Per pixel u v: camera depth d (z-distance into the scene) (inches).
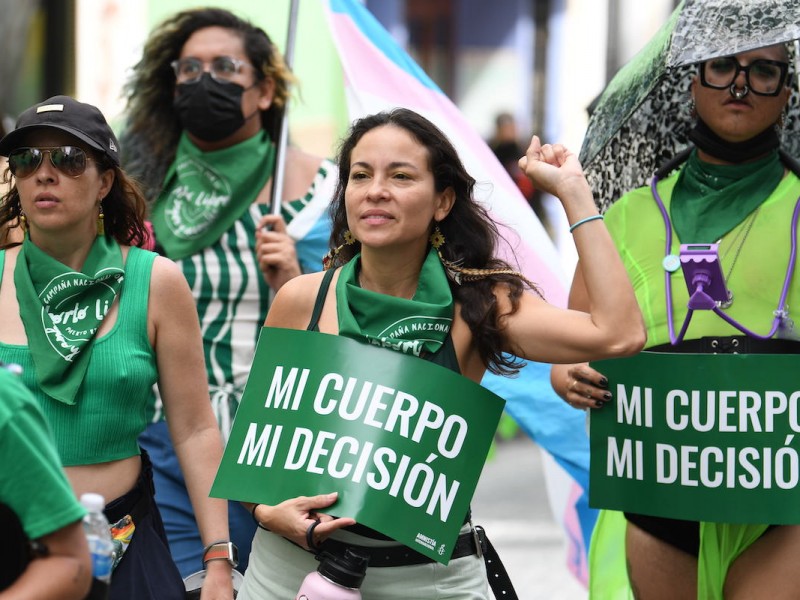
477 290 443.5
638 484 497.7
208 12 634.8
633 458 498.6
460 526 429.1
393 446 428.5
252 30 635.5
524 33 1753.2
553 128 1717.5
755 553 494.3
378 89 666.8
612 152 546.6
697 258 501.0
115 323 454.9
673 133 548.1
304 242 634.8
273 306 461.4
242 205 627.5
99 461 447.5
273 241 617.6
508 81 1771.7
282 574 439.8
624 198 533.3
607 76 1226.6
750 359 485.7
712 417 488.4
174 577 459.2
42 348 445.1
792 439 483.2
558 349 437.7
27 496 335.9
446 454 430.3
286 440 435.2
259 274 621.0
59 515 337.4
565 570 885.8
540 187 455.8
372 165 440.8
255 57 632.4
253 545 456.1
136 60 671.8
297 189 642.2
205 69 624.4
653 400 494.6
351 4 677.3
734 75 497.7
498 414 436.1
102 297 454.9
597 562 577.3
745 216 508.7
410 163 439.5
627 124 545.3
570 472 640.4
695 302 499.5
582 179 450.3
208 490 477.1
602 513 580.4
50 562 339.3
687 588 518.0
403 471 426.9
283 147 632.4
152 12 1248.2
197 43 627.8
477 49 1796.3
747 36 487.8
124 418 451.2
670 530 514.9
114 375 448.5
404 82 671.1
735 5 491.2
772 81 499.5
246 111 627.5
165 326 463.5
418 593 433.1
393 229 438.6
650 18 1310.3
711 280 501.0
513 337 441.7
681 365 491.8
